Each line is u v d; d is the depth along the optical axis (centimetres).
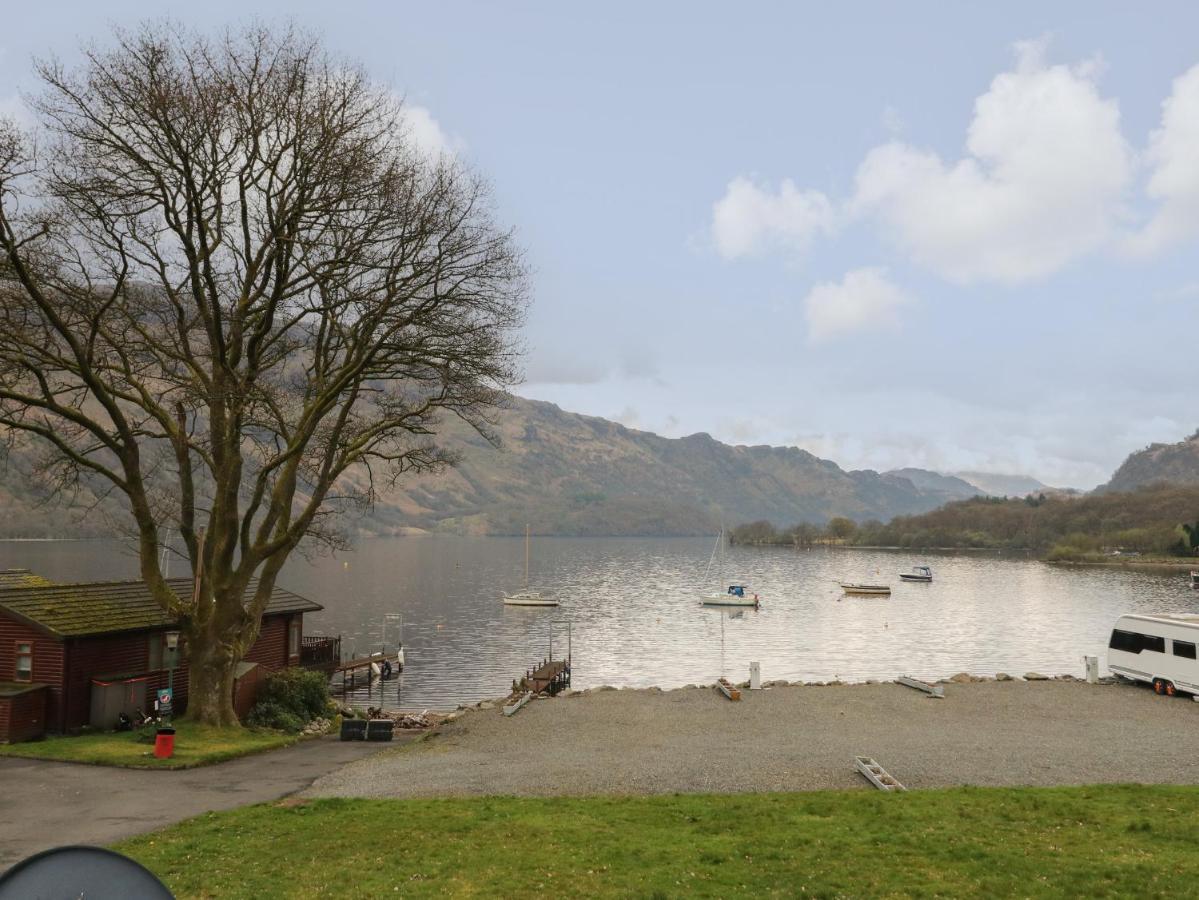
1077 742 2727
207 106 2450
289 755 2611
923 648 8131
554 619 10700
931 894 1275
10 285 2384
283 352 2992
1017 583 16675
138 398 2781
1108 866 1373
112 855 595
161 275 2706
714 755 2561
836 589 15788
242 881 1367
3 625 2884
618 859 1459
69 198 2388
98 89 2369
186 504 2862
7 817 1786
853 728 3002
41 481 2862
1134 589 14938
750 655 7719
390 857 1484
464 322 2809
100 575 12950
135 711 3041
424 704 5466
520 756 2595
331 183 2612
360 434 3095
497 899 1279
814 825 1666
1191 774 2295
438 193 2712
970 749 2616
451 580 17312
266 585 3052
